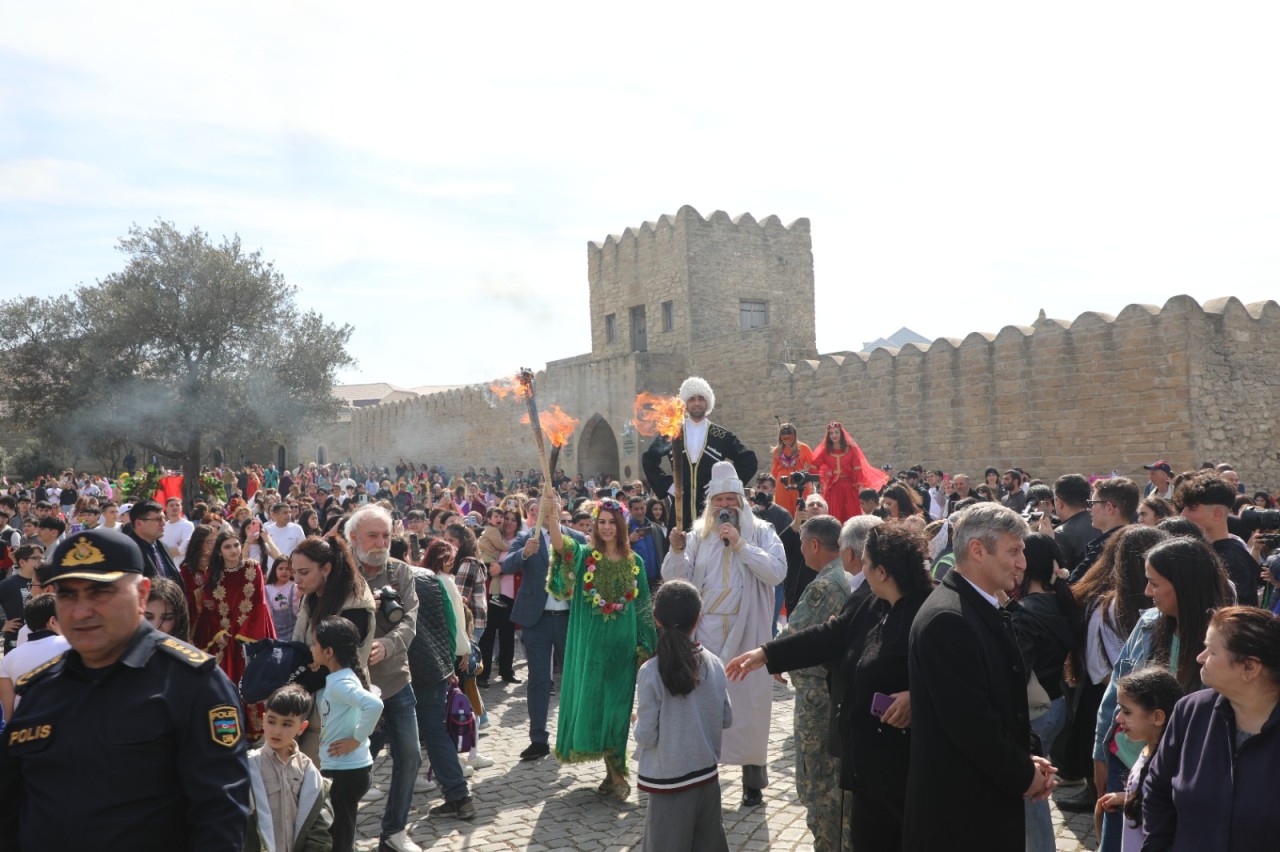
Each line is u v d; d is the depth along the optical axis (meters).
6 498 12.09
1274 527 7.81
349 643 4.78
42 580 2.62
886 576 3.92
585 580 6.41
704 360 31.42
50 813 2.54
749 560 6.27
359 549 5.74
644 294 34.72
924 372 23.38
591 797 6.43
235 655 6.96
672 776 4.35
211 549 7.02
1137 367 18.89
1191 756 2.86
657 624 4.51
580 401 34.19
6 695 4.98
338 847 4.73
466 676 7.55
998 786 3.36
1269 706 2.73
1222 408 18.36
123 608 2.65
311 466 41.25
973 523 3.49
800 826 5.77
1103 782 4.28
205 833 2.59
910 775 3.45
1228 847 2.70
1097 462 19.61
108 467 48.69
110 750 2.55
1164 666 3.90
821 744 4.88
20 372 37.16
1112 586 5.00
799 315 35.06
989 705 3.26
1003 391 21.52
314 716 4.89
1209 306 18.83
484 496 22.44
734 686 6.15
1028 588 5.12
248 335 37.22
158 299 35.28
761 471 28.41
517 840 5.68
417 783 6.79
